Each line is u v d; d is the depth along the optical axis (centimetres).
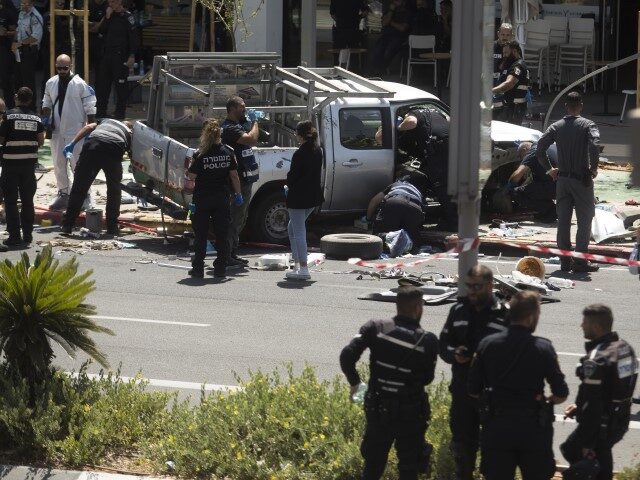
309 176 5125
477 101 2827
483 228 6219
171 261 5600
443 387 3119
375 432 2558
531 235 6028
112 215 6181
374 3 10238
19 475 2850
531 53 10150
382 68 9906
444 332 2673
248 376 3741
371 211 6088
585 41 10050
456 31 2812
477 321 2625
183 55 6075
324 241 5694
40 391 3109
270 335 4262
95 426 3012
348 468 2773
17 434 3011
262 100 6253
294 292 4988
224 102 6191
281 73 6238
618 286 5159
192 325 4394
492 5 2825
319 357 3969
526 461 2419
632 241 6012
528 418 2394
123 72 8469
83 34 8869
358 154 6059
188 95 6116
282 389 3122
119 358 3934
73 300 3169
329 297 4900
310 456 2838
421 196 5988
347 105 6044
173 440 2956
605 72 9112
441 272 5375
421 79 10344
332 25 10125
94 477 2838
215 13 9238
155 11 10125
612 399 2548
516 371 2398
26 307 3086
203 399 3155
